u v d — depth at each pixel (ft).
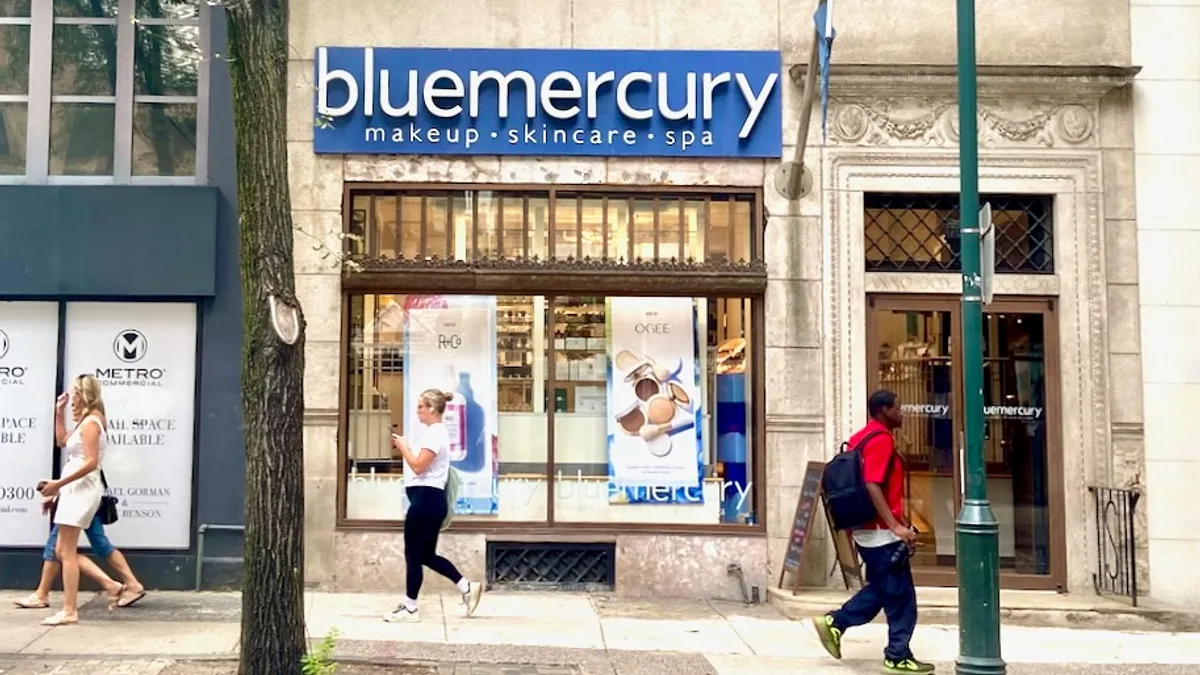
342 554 31.78
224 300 31.63
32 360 31.40
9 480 31.09
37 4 32.86
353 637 25.68
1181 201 33.06
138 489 31.19
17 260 30.96
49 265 30.99
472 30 33.04
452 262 32.42
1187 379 32.60
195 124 32.89
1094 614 29.73
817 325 32.55
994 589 22.50
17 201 31.14
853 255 32.76
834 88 32.89
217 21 32.83
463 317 33.09
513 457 32.83
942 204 33.76
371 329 32.96
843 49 33.32
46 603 28.58
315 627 26.68
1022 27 33.55
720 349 33.27
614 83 32.94
